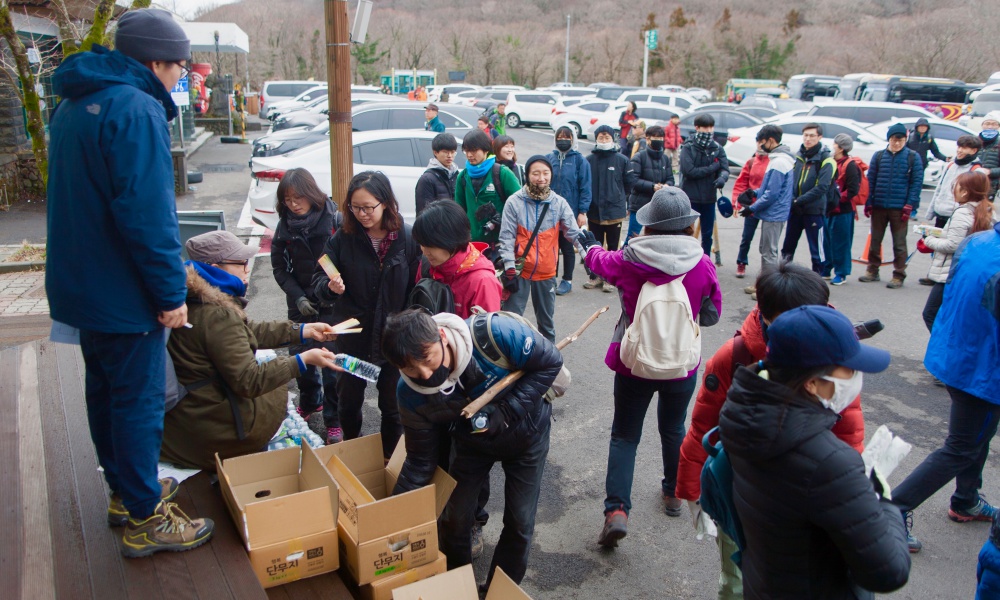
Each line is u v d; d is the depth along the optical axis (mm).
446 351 2418
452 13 88312
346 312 3580
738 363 2793
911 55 44469
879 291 8039
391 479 3053
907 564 1742
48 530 2592
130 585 2318
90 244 2152
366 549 2477
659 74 58031
